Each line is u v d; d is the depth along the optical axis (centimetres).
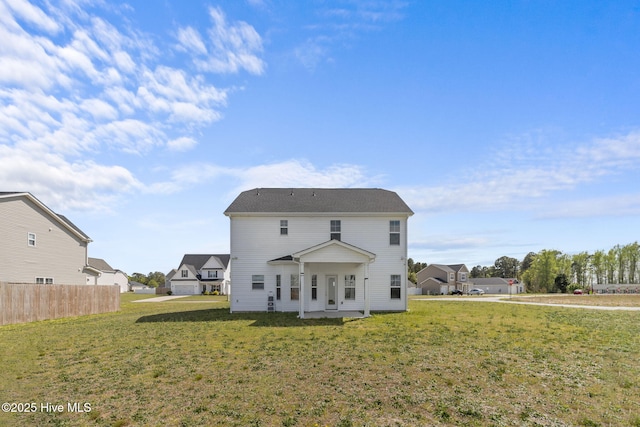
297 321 1770
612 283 8681
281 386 786
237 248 2319
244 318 1919
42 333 1507
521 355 1034
